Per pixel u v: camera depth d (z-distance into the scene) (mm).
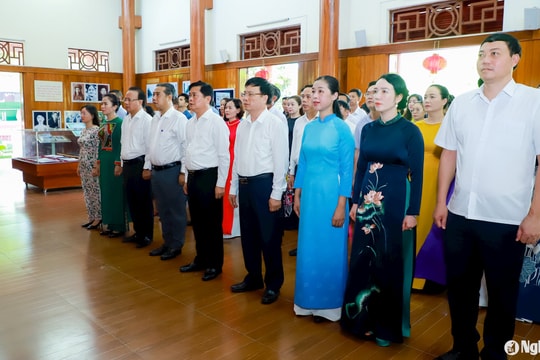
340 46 7230
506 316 2092
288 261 4094
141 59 11422
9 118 10156
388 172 2453
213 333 2674
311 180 2715
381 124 2500
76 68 10773
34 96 10156
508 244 2023
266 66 8523
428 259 3289
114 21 11273
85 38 10820
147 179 4328
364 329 2572
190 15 9438
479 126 2047
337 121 2666
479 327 2783
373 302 2537
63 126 10602
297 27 8055
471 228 2102
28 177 7645
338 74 7250
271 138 2996
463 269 2188
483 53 1980
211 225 3535
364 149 2549
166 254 4082
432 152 3223
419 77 6496
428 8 6277
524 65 5465
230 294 3275
